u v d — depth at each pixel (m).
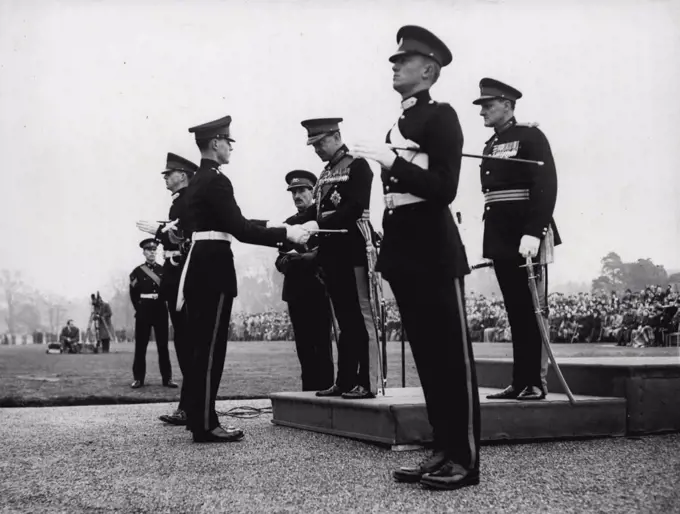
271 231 5.45
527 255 4.91
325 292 6.95
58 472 4.29
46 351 22.88
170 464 4.46
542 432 5.10
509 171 5.16
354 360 5.75
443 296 3.82
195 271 5.45
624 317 17.81
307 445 5.09
